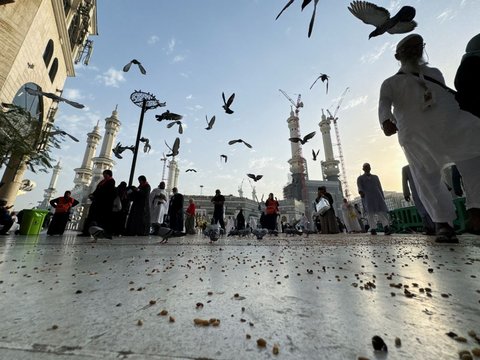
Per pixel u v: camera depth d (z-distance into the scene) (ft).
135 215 27.81
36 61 49.24
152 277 5.21
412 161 11.15
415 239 16.31
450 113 9.71
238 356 2.06
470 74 6.24
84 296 3.79
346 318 2.92
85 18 74.02
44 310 3.12
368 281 4.81
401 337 2.41
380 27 8.96
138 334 2.46
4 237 21.40
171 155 26.48
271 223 37.17
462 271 5.53
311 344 2.28
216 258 8.23
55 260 7.70
